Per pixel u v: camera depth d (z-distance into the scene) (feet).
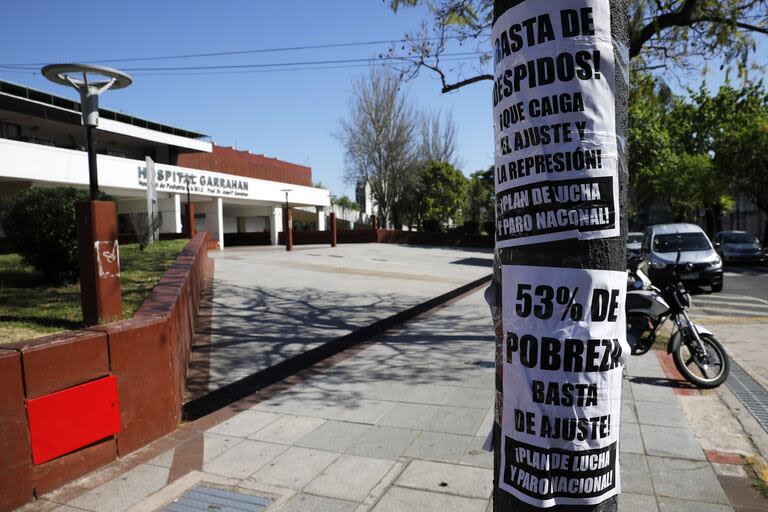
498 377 7.09
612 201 6.34
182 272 24.85
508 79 6.71
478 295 43.45
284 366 22.27
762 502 10.84
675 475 11.97
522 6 6.48
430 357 22.75
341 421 15.58
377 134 131.13
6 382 10.72
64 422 11.82
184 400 18.30
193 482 12.00
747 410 16.07
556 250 6.38
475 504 10.89
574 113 6.30
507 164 6.79
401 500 11.12
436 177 144.66
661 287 19.89
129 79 25.43
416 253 92.27
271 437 14.52
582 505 6.58
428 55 28.19
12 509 10.81
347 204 192.34
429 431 14.71
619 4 6.49
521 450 6.73
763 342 26.40
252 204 123.75
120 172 81.92
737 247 73.15
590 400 6.45
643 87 27.45
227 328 29.32
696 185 107.34
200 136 113.39
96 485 11.91
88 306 18.72
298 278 50.57
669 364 21.15
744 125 98.99
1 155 64.39
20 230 25.44
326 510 10.82
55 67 23.47
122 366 13.35
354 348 24.56
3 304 21.97
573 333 6.36
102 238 18.74
